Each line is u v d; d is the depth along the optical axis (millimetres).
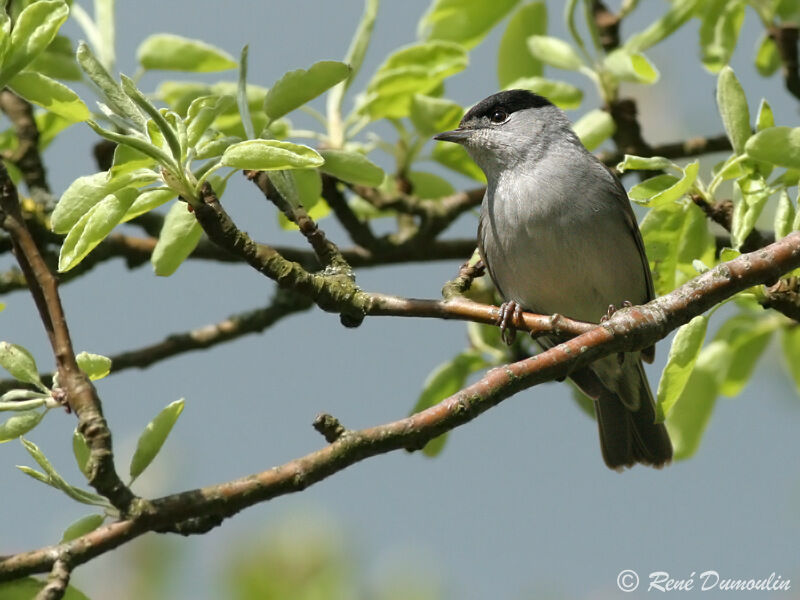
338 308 7938
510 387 6945
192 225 7945
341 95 11258
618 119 11383
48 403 6438
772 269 7551
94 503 6402
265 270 7719
